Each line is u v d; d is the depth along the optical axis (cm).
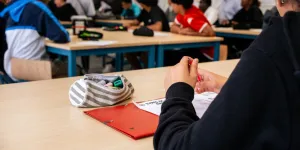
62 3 587
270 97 58
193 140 61
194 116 72
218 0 637
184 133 64
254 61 59
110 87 121
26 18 272
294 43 59
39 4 274
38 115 106
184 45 334
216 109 60
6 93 130
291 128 57
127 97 126
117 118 104
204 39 346
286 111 57
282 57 59
